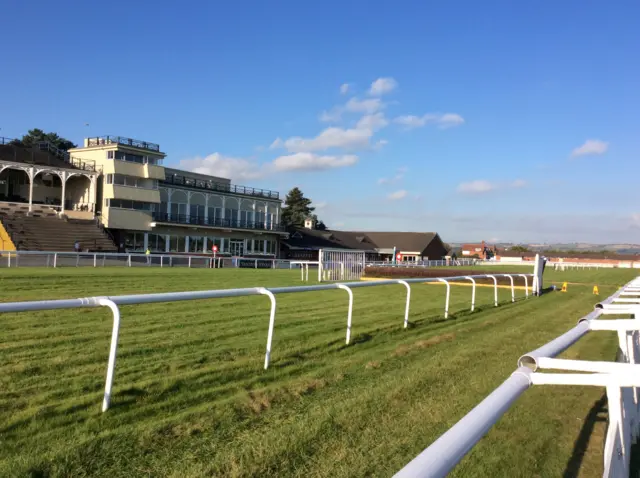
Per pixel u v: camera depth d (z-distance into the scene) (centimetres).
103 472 303
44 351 571
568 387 526
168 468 310
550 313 1184
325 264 2088
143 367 522
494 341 762
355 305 1154
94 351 579
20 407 395
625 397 317
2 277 1470
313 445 353
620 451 271
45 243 3303
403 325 880
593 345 751
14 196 3875
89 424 367
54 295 1127
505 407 187
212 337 691
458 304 1296
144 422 378
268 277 2114
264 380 503
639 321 316
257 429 376
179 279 1767
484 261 6306
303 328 798
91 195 4003
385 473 315
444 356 644
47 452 319
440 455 147
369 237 7256
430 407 439
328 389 484
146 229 4250
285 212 7812
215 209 4941
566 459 353
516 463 344
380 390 480
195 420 384
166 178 4622
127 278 1683
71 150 4225
